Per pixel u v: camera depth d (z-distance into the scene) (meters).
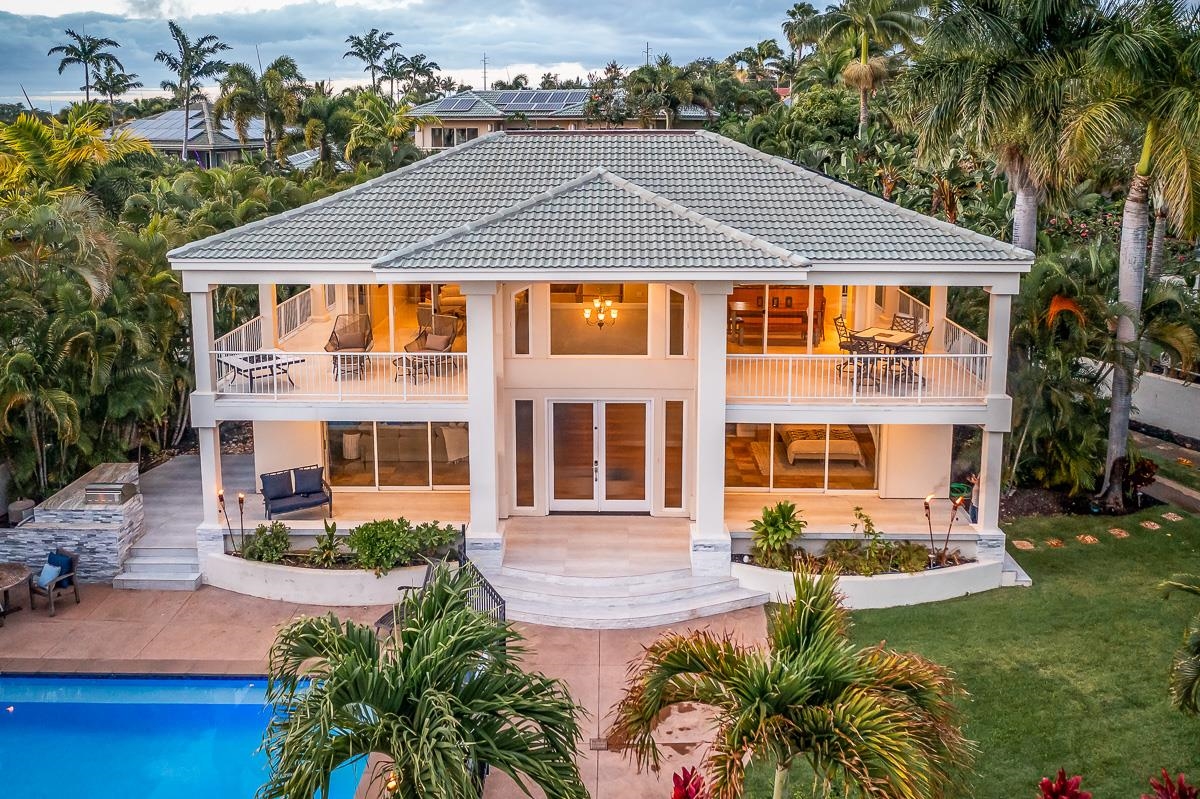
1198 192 22.05
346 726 10.27
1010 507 24.67
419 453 23.64
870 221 21.34
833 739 9.70
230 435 29.80
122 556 21.09
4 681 17.58
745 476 23.62
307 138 57.50
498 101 79.81
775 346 23.47
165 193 36.59
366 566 20.20
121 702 17.17
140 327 23.56
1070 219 39.31
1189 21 22.53
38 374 21.27
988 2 24.30
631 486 23.08
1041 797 11.94
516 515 23.12
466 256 19.28
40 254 23.42
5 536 20.73
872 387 21.52
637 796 14.23
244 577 20.61
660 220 20.70
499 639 11.51
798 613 11.04
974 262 19.53
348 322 24.41
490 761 10.28
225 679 17.47
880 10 54.03
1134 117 22.84
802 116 58.78
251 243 20.61
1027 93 23.77
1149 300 24.22
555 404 22.62
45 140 36.72
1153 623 18.78
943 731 10.64
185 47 78.31
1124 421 24.22
